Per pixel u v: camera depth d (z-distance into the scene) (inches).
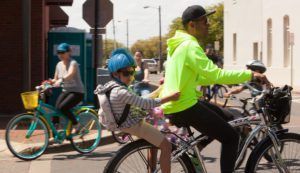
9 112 715.4
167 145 251.9
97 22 734.5
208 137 264.1
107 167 245.6
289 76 1571.1
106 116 250.4
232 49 2250.2
